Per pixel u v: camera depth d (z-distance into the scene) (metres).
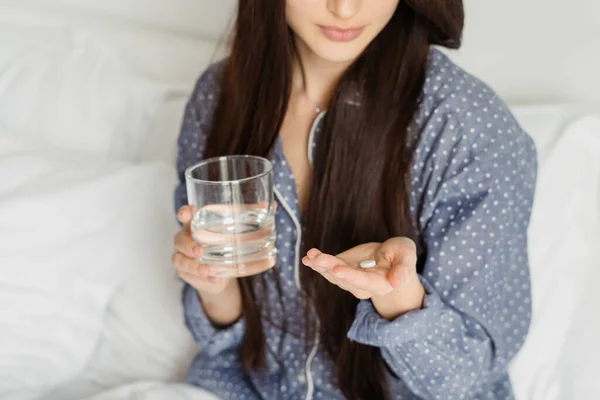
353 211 1.08
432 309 0.98
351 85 1.08
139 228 1.34
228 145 1.19
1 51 1.61
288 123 1.17
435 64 1.11
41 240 1.28
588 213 1.28
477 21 1.44
